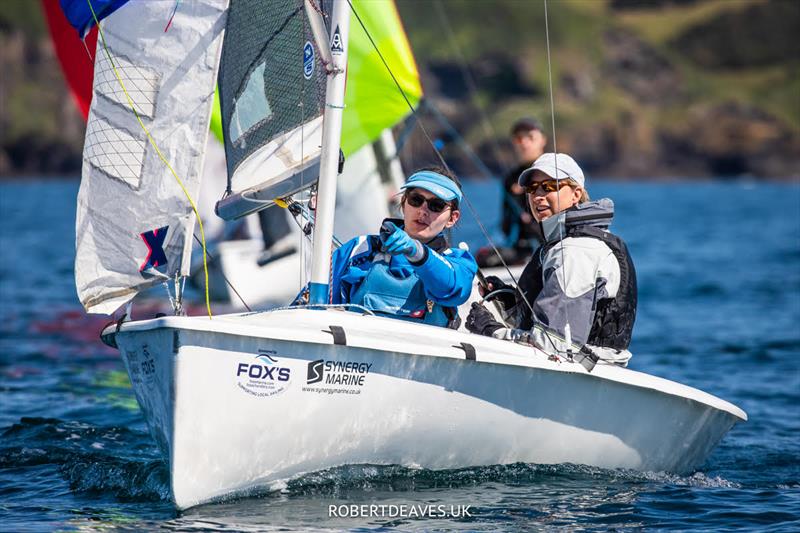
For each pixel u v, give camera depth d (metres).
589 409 17.41
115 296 16.91
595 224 17.80
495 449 17.09
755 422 24.73
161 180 16.70
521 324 17.95
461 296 16.52
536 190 18.09
